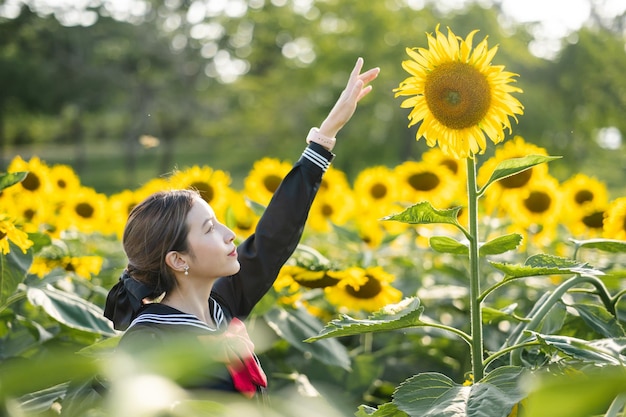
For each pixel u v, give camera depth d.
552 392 0.65
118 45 55.06
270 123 45.22
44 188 5.85
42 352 4.12
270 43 51.50
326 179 6.79
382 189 6.88
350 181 39.88
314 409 0.85
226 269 2.81
